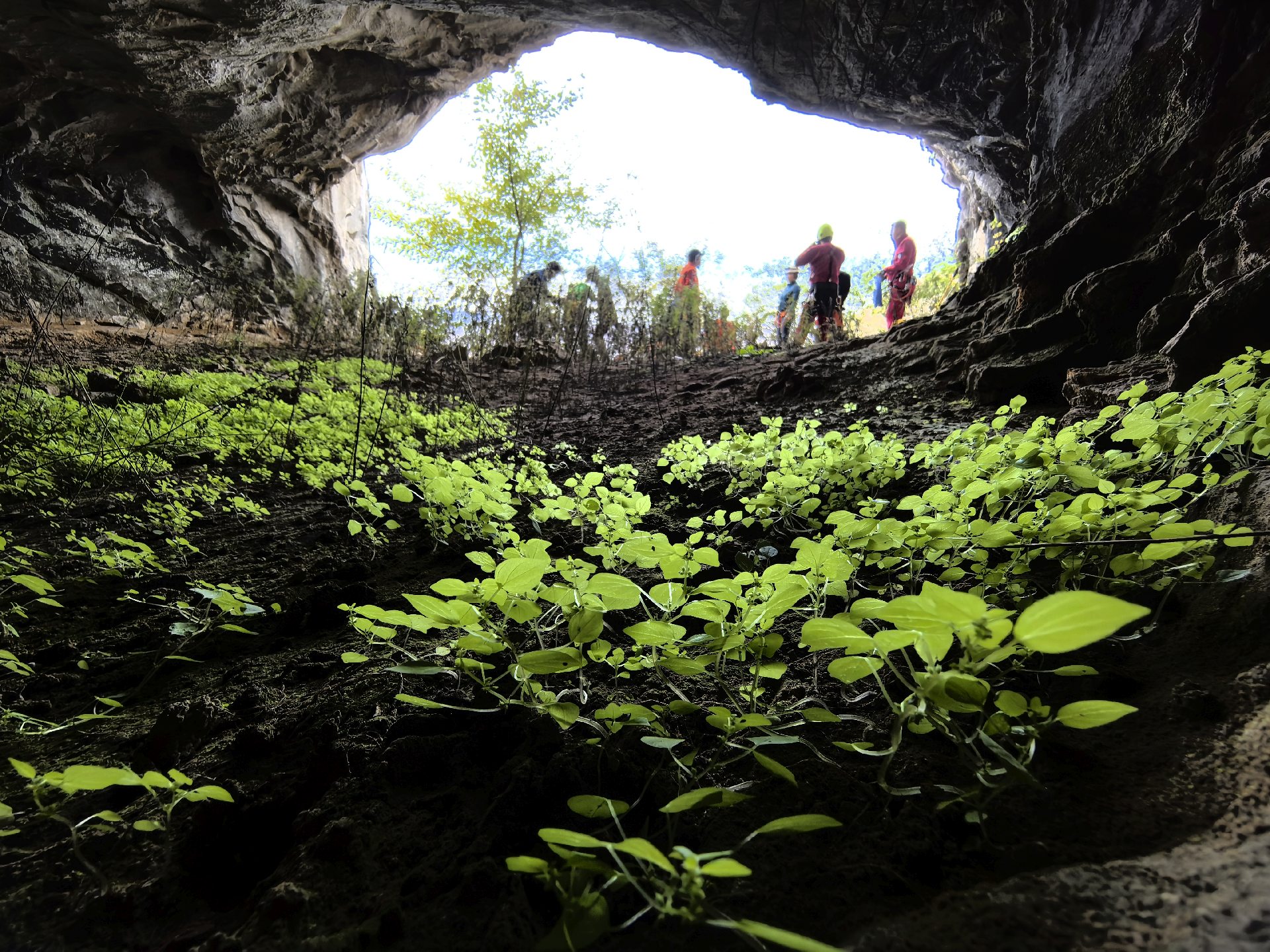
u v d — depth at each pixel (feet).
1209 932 2.61
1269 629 4.64
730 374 24.12
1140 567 5.32
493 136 53.47
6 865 3.90
